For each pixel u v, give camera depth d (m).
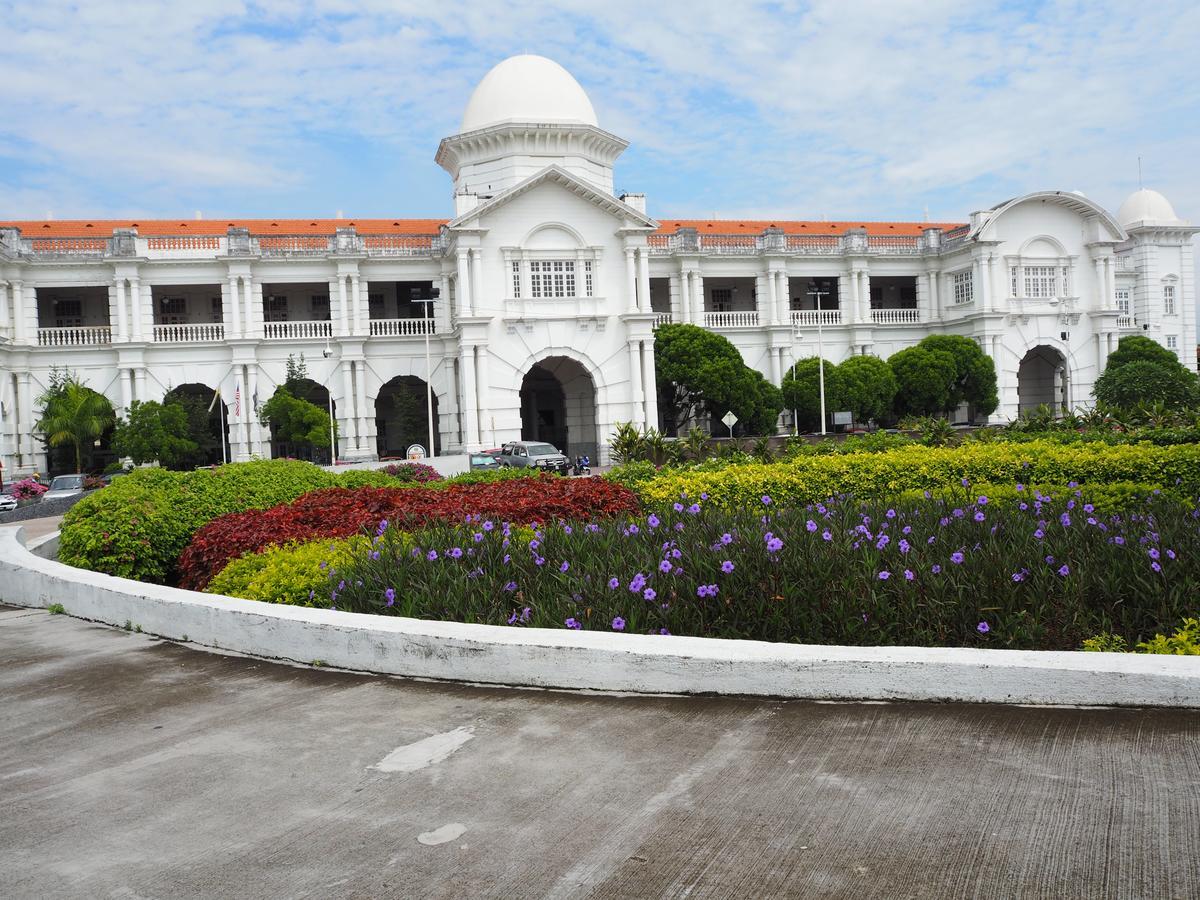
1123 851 3.88
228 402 47.09
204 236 47.09
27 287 44.66
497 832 4.37
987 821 4.19
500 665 6.75
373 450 48.78
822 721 5.55
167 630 9.06
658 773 4.94
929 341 53.16
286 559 10.07
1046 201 56.19
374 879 3.99
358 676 7.26
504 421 44.75
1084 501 12.05
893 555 8.08
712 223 60.00
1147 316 68.06
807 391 50.69
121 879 4.08
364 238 49.28
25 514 32.66
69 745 5.95
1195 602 6.89
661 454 31.34
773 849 4.06
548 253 45.41
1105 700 5.44
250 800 4.88
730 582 7.60
